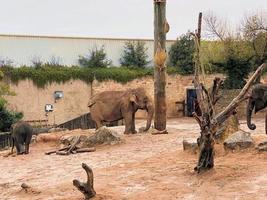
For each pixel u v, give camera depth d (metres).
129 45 41.16
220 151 13.91
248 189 10.48
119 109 20.91
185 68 39.59
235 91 32.69
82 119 33.59
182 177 12.00
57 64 38.69
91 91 37.94
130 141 18.62
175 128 22.98
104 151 17.23
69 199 11.07
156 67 21.31
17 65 38.41
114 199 10.70
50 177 13.86
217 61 35.62
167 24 21.45
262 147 13.13
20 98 36.06
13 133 18.95
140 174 12.79
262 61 34.72
